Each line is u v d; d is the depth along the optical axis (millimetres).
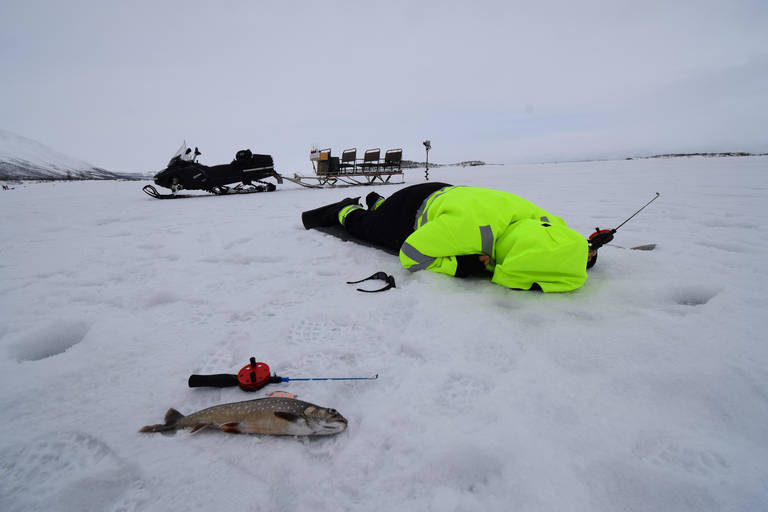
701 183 9625
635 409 1458
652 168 18188
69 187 22078
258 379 1717
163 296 2969
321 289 2947
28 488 1286
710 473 1164
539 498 1115
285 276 3322
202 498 1223
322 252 3977
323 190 13219
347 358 1983
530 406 1485
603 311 2264
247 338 2217
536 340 1980
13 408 1667
